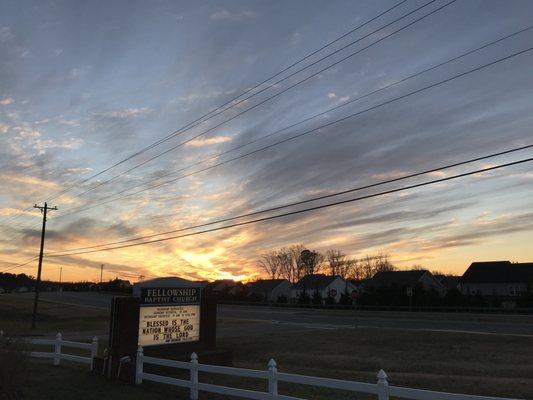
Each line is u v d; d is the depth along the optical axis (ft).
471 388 47.88
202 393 41.86
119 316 51.19
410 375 57.72
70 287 519.19
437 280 290.56
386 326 126.41
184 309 59.00
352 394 44.68
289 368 63.00
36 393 40.42
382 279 290.35
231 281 418.31
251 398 37.55
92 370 50.34
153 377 43.42
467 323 126.93
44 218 170.30
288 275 418.31
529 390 46.29
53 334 132.16
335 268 412.98
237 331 127.34
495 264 259.60
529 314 158.81
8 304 240.94
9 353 38.42
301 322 149.38
